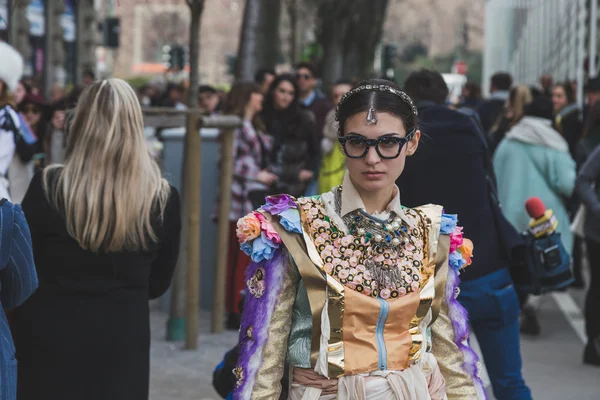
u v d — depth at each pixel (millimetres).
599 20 17078
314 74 10594
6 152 6359
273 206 2996
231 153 8242
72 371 3951
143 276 4125
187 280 7746
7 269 3553
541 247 5352
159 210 4141
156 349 7816
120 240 4012
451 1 63156
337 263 2965
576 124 11898
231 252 8688
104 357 3984
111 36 28766
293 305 3014
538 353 8258
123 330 4016
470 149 5102
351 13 23734
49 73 26594
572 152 11844
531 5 43406
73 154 4059
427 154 5059
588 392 7031
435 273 3068
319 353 2936
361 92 2971
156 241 4148
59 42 28109
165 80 22750
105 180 4012
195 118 7625
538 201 5422
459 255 3139
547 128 8641
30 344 3949
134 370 4051
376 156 2941
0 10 21109
